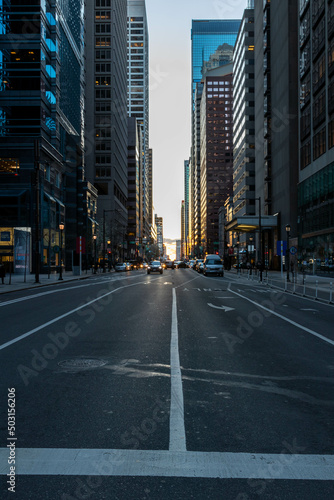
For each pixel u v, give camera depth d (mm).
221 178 167125
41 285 26766
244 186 90812
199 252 184000
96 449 3408
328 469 3135
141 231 171375
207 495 2775
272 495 2783
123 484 2900
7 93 48469
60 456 3287
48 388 5109
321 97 39125
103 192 95938
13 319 11414
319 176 39688
